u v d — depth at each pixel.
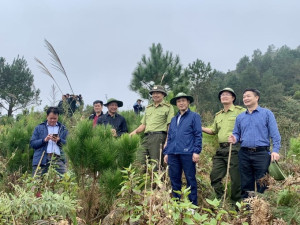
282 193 3.42
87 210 3.70
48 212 2.44
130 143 4.29
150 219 2.64
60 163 5.19
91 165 4.08
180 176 4.85
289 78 83.75
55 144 5.20
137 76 17.55
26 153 5.95
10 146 5.94
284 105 25.59
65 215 2.48
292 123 10.53
